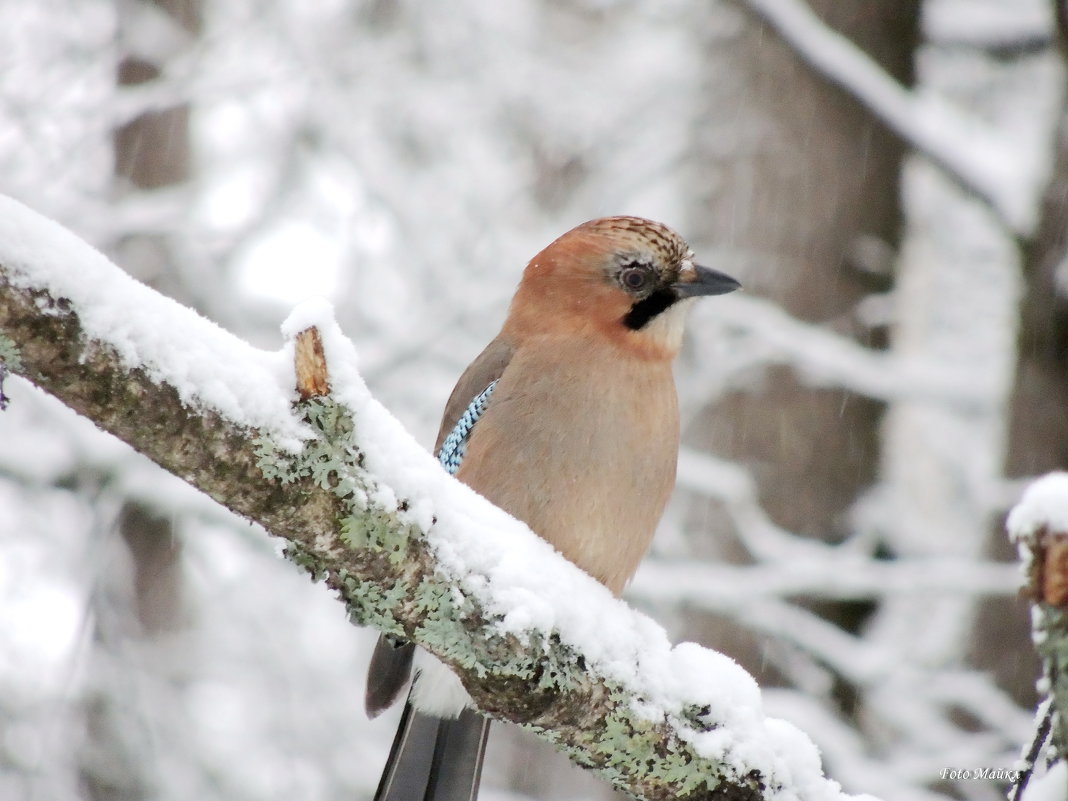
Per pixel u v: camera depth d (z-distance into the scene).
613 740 4.39
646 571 10.29
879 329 11.59
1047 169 10.14
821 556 10.43
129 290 3.36
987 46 12.38
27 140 11.26
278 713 11.62
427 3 13.70
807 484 10.88
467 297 11.52
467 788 6.06
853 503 10.98
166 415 3.41
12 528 10.93
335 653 12.66
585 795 13.23
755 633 10.78
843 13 11.54
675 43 14.18
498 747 14.71
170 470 3.57
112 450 10.15
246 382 3.52
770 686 10.68
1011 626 10.23
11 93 11.27
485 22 13.96
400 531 3.86
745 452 10.98
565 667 4.23
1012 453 10.21
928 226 13.75
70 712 10.89
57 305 3.20
